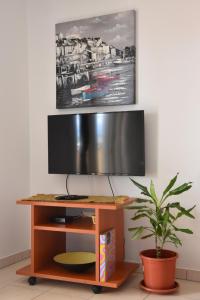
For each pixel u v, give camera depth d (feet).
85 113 9.45
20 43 10.31
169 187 7.89
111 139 9.11
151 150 8.96
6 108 9.80
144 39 9.04
